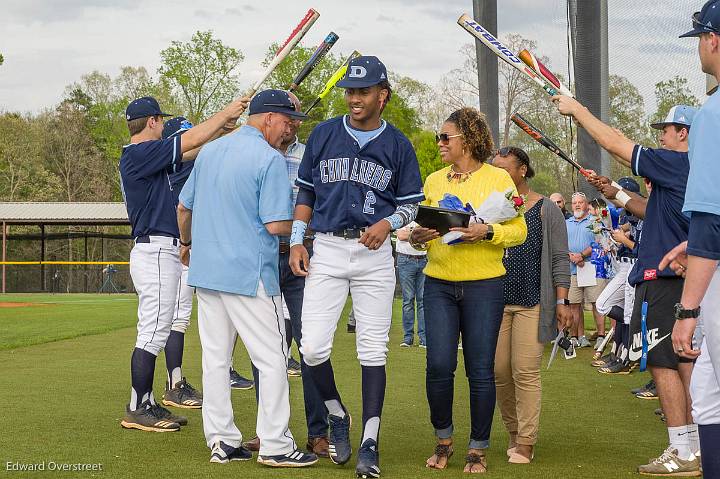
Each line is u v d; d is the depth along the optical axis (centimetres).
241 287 471
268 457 471
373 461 452
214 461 476
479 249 477
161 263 569
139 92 6450
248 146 484
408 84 5325
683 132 497
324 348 466
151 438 535
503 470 475
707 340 336
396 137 470
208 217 482
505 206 474
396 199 473
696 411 350
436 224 459
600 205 954
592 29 875
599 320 1059
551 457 511
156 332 568
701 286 324
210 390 484
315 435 514
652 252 471
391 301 476
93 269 3616
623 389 775
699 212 321
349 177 462
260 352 475
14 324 1439
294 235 475
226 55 5306
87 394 692
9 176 5931
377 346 471
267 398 473
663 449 533
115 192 6372
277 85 4353
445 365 475
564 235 531
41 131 6388
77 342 1123
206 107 5338
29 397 676
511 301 511
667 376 468
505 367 524
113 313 1758
